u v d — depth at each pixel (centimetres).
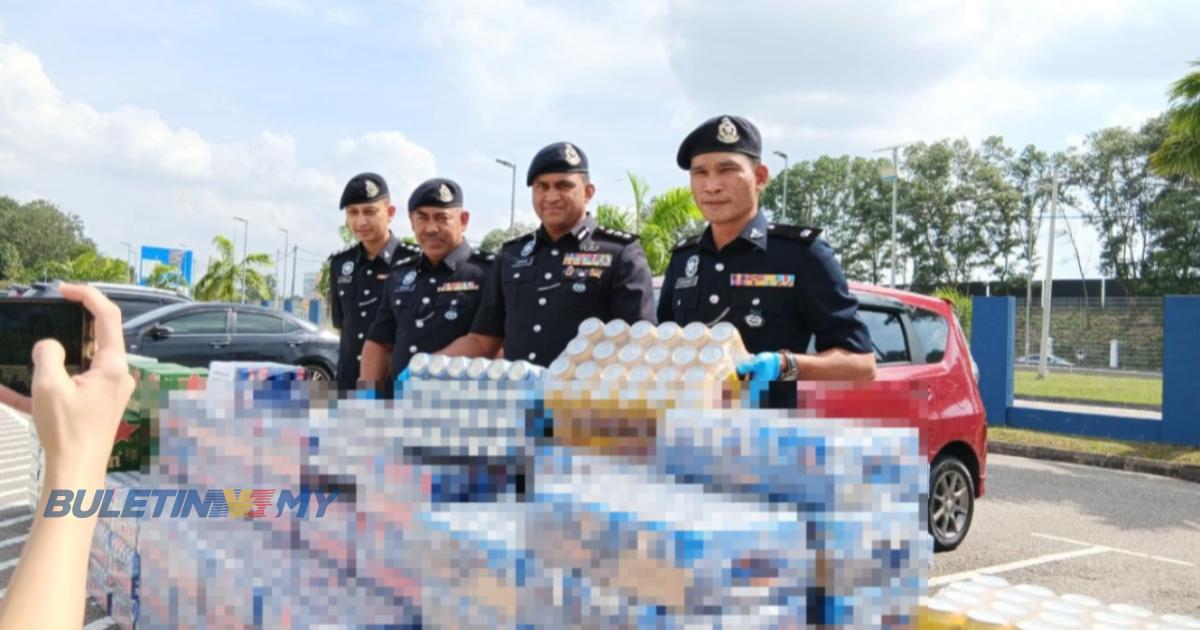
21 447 800
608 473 144
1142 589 428
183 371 288
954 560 471
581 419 154
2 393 89
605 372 159
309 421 179
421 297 369
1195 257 4647
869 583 147
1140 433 977
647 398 149
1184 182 4756
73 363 98
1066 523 579
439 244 367
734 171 243
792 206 6562
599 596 131
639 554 129
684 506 133
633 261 299
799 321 239
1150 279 4769
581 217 308
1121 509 636
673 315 263
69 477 68
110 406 72
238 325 1050
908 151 6006
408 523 155
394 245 430
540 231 311
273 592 182
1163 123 5325
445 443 161
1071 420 1037
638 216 1430
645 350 165
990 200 5684
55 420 69
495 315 325
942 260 5888
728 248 250
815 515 142
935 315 488
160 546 224
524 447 156
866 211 6103
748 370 162
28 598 64
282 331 1080
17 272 7662
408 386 170
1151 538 540
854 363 217
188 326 1016
